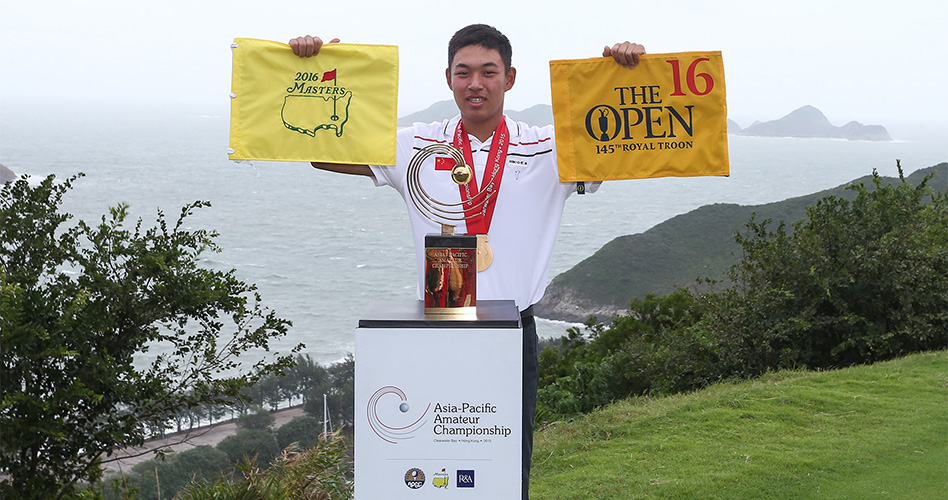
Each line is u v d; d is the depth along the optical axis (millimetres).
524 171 3086
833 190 49594
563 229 135625
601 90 3141
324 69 3191
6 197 4359
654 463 5137
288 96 3191
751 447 5309
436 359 2279
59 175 166375
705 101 3143
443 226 2561
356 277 105250
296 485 4242
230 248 124688
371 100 3193
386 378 2285
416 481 2314
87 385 4172
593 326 13906
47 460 4219
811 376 7227
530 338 2979
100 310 4109
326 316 77000
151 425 4523
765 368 8562
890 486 4590
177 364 4516
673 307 12180
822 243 8852
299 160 3209
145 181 197875
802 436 5531
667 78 3141
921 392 6500
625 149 3164
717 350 8805
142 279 4367
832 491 4555
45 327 4027
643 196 195125
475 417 2297
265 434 13367
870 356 8461
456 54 2949
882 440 5355
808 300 8664
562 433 6086
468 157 3043
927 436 5398
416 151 3168
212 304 4520
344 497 4250
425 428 2299
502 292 2980
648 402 7062
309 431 14094
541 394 8484
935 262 8570
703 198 192375
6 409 3959
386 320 2279
